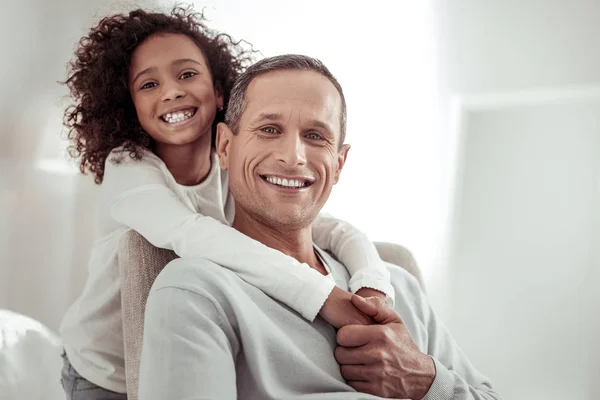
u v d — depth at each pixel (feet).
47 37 8.31
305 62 4.47
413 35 11.44
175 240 4.39
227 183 5.69
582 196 10.89
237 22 9.72
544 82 11.05
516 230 11.50
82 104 5.73
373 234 11.18
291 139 4.31
